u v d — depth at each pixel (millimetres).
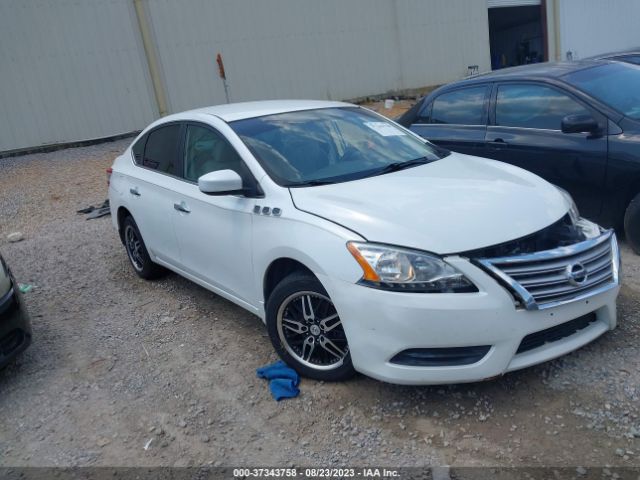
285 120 4379
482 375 2959
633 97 5191
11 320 3852
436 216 3150
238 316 4637
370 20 19016
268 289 3771
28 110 14805
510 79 5828
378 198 3408
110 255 6617
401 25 19578
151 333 4520
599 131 4938
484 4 21000
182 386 3730
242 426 3262
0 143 14664
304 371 3562
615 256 3359
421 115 6699
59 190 10742
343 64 18797
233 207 3889
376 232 3090
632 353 3457
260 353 4020
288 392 3451
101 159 13352
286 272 3713
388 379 3055
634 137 4754
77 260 6574
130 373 3965
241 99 17328
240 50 17078
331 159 4035
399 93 19984
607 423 2922
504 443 2877
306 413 3293
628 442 2781
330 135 4289
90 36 15219
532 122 5527
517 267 2975
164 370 3949
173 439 3221
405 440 2990
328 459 2924
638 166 4668
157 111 16281
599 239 3283
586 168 5023
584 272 3100
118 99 15773
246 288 3934
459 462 2791
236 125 4250
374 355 3053
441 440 2955
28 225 8695
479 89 6102
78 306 5238
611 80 5410
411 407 3225
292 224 3422
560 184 5270
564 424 2951
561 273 3053
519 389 3262
